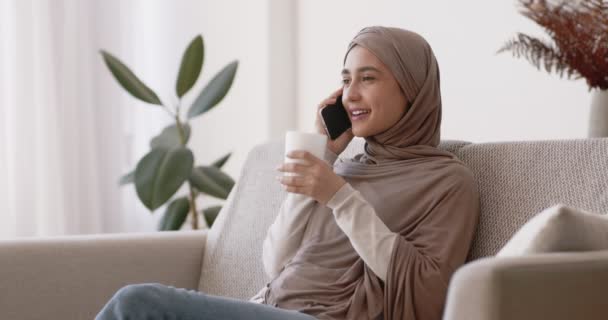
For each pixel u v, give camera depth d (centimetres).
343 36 331
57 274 170
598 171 131
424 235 139
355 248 138
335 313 138
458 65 267
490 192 145
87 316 173
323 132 166
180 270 189
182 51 364
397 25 297
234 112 375
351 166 161
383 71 153
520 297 81
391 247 135
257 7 369
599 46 177
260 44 368
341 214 139
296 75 367
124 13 346
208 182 290
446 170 145
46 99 323
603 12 177
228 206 198
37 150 323
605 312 86
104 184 344
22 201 321
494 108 252
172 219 295
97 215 337
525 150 144
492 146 150
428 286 132
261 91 368
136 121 352
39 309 168
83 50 334
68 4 330
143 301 114
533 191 138
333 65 339
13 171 319
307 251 150
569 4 183
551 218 94
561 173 136
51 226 323
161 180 266
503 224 140
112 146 344
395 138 156
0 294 164
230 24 374
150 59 356
